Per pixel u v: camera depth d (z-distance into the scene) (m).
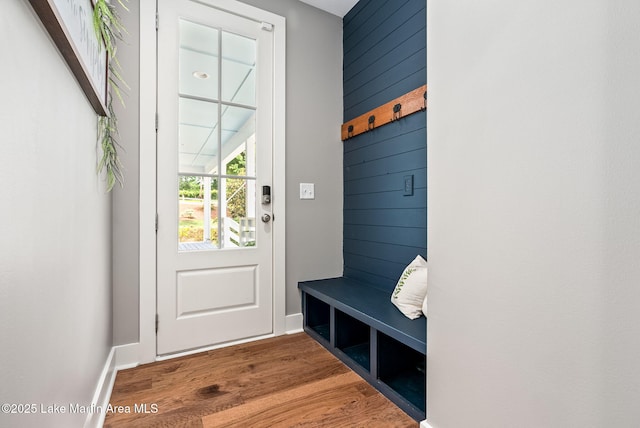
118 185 1.72
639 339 0.62
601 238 0.68
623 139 0.65
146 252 1.79
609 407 0.67
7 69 0.51
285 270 2.26
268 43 2.20
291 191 2.30
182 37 1.92
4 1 0.50
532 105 0.81
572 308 0.73
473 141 0.98
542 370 0.79
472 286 0.98
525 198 0.83
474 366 0.97
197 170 1.95
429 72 1.16
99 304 1.31
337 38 2.53
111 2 1.70
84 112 1.05
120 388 1.51
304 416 1.31
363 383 1.58
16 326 0.54
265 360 1.82
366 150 2.29
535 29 0.80
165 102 1.85
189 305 1.92
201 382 1.57
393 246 2.04
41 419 0.65
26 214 0.59
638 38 0.62
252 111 2.14
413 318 1.52
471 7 0.98
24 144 0.58
